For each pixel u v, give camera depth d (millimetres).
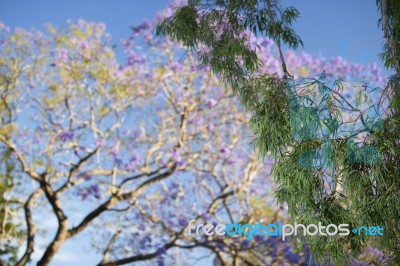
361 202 3467
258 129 3732
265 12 4312
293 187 3604
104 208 7312
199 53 4387
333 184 3598
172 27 4387
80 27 7949
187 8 4340
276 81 3885
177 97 7707
